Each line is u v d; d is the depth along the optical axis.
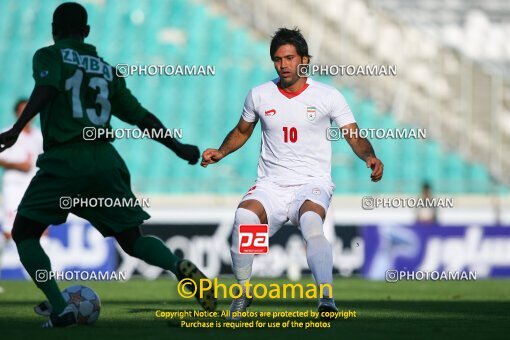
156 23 86.50
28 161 47.44
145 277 55.59
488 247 58.75
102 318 24.06
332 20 85.38
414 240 57.97
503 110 82.38
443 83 82.94
